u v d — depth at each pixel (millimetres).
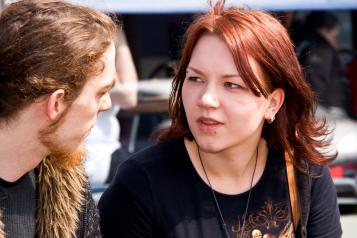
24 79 2475
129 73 5020
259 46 3049
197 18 3215
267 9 4922
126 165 3336
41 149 2654
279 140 3389
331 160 3449
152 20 5086
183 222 3240
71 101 2559
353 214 5297
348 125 5465
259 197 3336
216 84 3070
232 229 3279
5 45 2486
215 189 3295
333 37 5617
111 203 3291
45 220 2830
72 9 2578
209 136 3125
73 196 2879
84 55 2518
